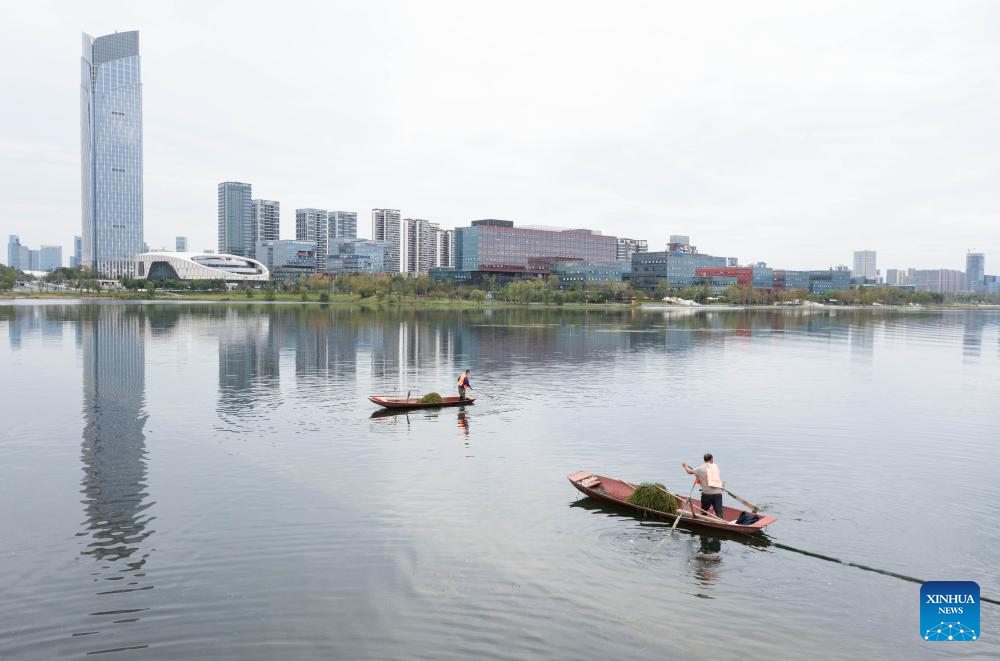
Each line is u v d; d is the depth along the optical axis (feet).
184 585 58.29
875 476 92.53
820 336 371.15
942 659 47.80
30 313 479.41
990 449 108.37
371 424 123.13
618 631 51.03
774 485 88.22
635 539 68.85
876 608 55.01
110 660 47.24
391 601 55.42
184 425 121.19
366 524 72.43
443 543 67.46
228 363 210.79
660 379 187.73
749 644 49.37
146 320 411.34
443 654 47.75
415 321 443.73
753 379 189.57
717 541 68.44
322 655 47.65
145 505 78.43
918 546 67.72
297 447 105.60
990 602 56.18
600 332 371.56
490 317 518.37
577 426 123.24
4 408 136.46
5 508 77.41
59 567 61.82
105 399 147.23
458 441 110.32
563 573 60.90
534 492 83.71
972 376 200.13
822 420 131.23
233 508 77.36
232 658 47.44
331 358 227.81
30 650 48.44
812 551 66.33
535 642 49.44
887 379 192.44
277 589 57.52
